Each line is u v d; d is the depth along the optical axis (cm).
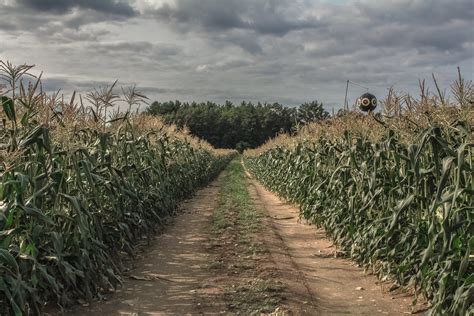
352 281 614
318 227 984
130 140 905
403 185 570
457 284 402
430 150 525
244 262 680
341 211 788
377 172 651
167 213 1066
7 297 391
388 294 553
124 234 680
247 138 8444
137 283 582
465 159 468
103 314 470
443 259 453
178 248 782
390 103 700
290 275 618
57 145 556
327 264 707
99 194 644
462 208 424
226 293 532
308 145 1269
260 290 538
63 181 509
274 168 1828
